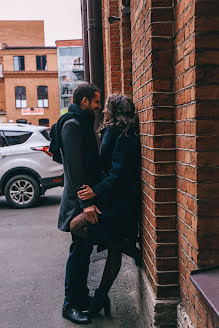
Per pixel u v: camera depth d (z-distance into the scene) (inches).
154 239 91.0
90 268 155.6
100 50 253.4
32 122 1617.9
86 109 112.5
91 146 111.6
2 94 1654.8
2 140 309.3
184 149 79.6
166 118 86.7
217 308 59.7
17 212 291.3
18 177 307.9
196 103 69.9
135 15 109.9
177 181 87.1
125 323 112.9
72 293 117.6
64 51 1590.8
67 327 112.3
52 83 1611.7
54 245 198.1
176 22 83.2
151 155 90.4
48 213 284.4
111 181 103.0
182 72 78.7
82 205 105.0
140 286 114.3
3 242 205.2
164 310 91.0
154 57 85.4
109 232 106.4
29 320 117.0
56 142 110.2
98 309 115.0
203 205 71.7
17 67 1605.6
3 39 1972.2
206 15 68.7
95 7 251.0
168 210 89.0
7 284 145.8
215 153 70.7
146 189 100.4
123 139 104.0
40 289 140.4
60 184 314.2
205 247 72.7
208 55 69.2
